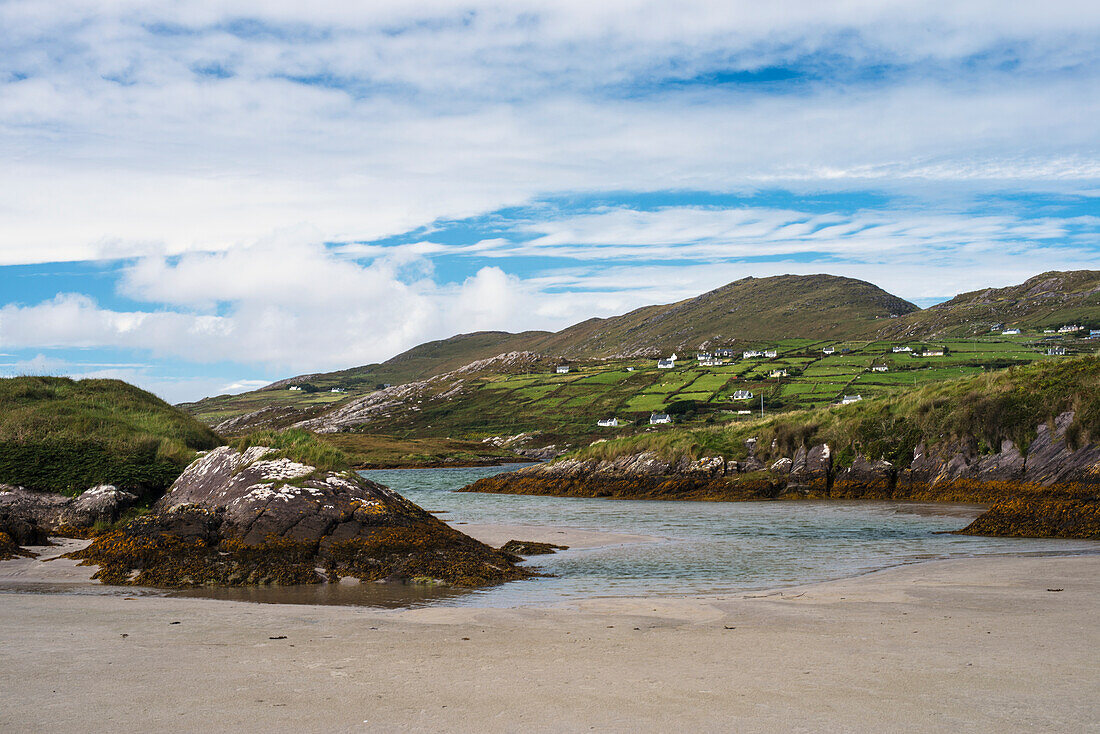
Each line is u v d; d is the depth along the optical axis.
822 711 6.81
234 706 7.16
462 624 11.82
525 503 45.16
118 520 23.55
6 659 9.18
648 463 50.59
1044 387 34.59
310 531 18.47
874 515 31.59
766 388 168.50
